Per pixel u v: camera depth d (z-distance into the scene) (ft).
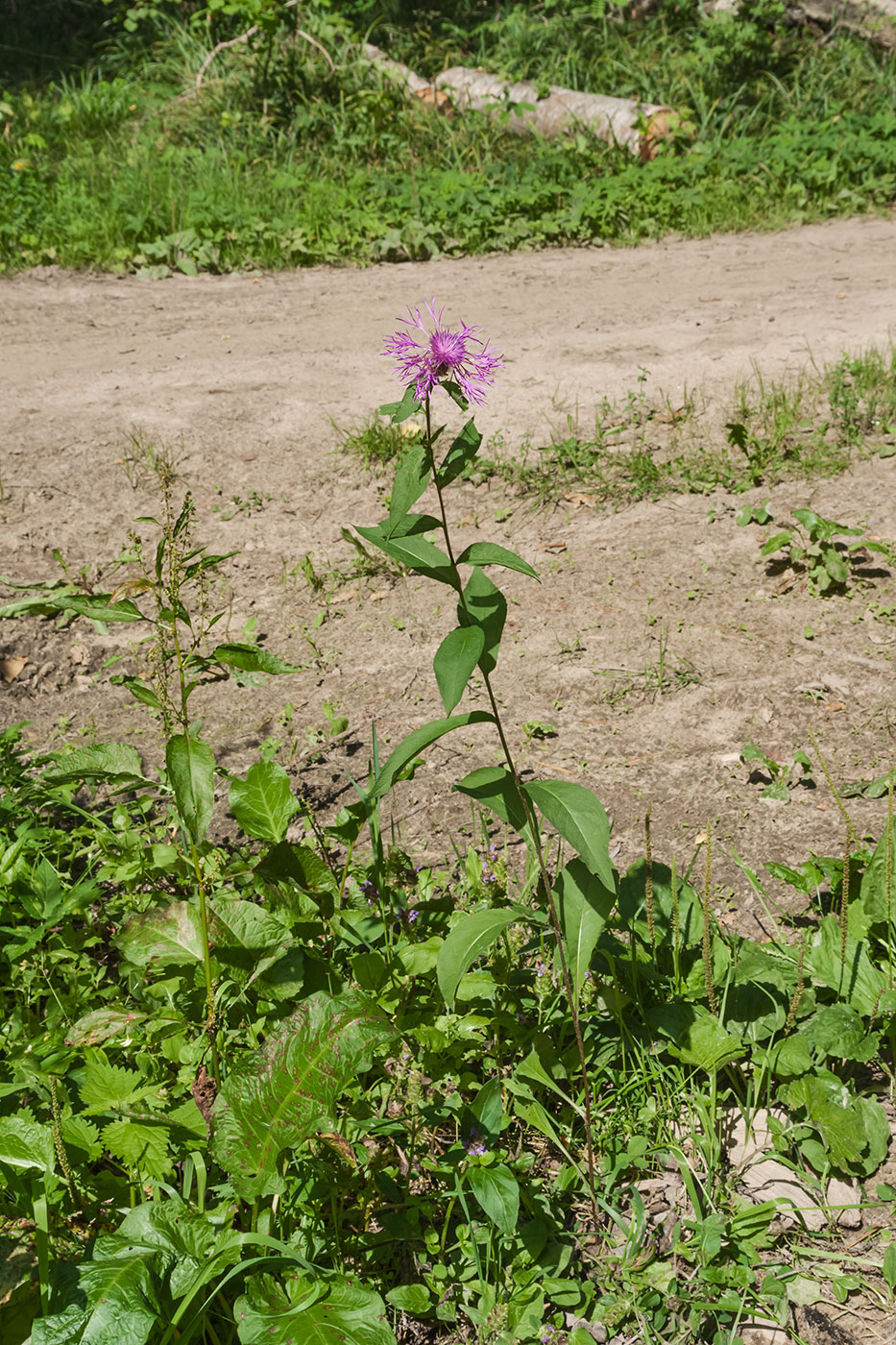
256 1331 5.59
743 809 10.96
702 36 42.63
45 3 51.80
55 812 11.55
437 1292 6.65
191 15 44.14
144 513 17.81
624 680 13.25
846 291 25.35
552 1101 7.77
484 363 5.81
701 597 14.69
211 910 7.18
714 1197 7.18
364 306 26.68
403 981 8.09
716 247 29.91
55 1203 6.32
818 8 42.24
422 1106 7.34
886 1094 7.86
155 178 32.78
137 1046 7.88
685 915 8.65
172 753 6.20
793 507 16.33
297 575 16.25
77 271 29.58
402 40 44.75
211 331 25.31
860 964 8.18
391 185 32.55
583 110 36.96
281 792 7.75
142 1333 5.42
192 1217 6.19
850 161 33.17
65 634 15.25
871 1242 6.93
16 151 36.14
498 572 15.84
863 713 12.17
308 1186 6.78
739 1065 8.02
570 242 30.89
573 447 18.16
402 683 13.76
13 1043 8.18
